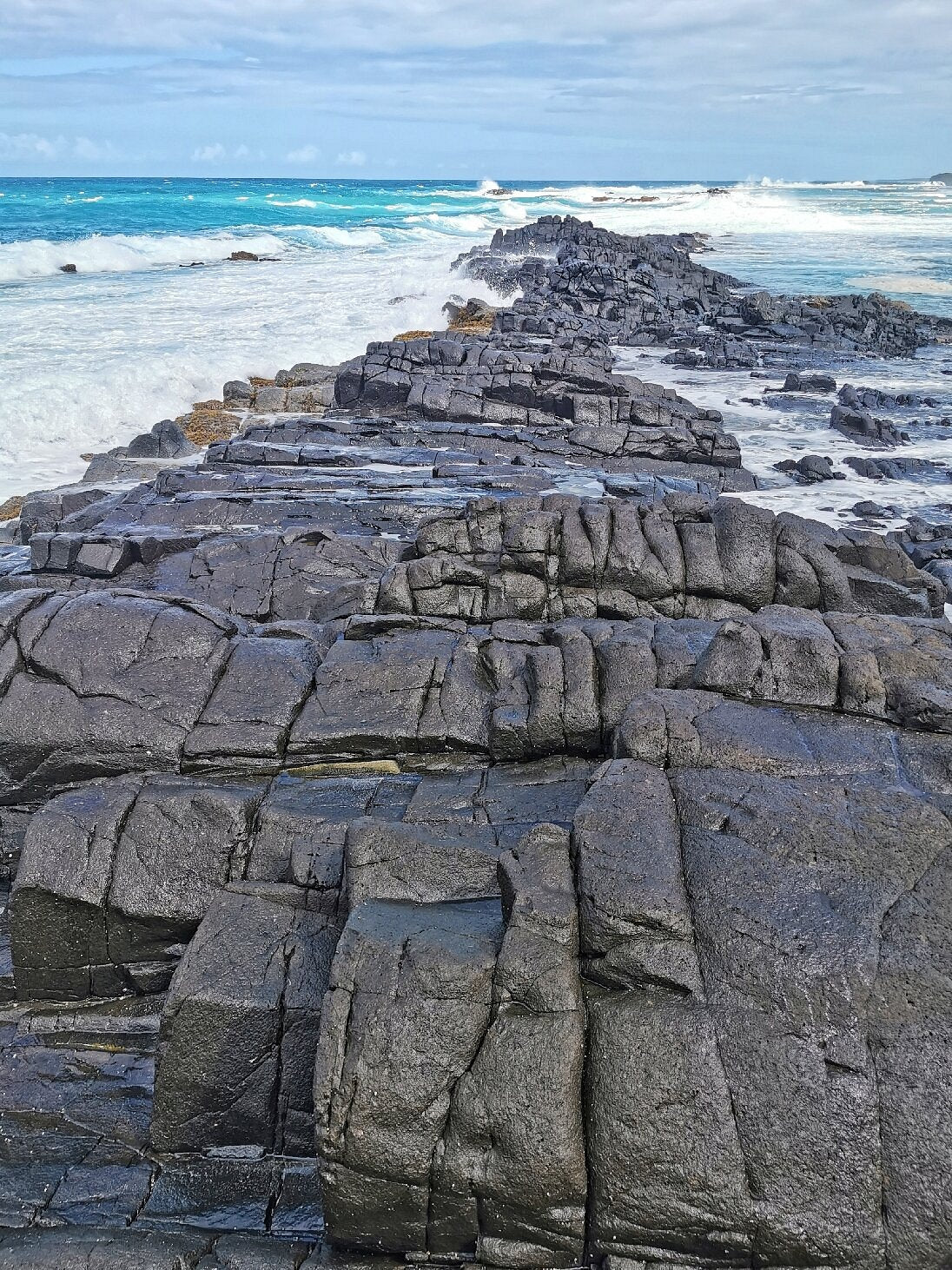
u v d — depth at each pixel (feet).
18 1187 17.40
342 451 58.13
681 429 64.34
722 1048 15.55
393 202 358.84
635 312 122.83
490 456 58.85
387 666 26.22
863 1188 14.71
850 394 84.07
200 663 25.91
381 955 16.42
